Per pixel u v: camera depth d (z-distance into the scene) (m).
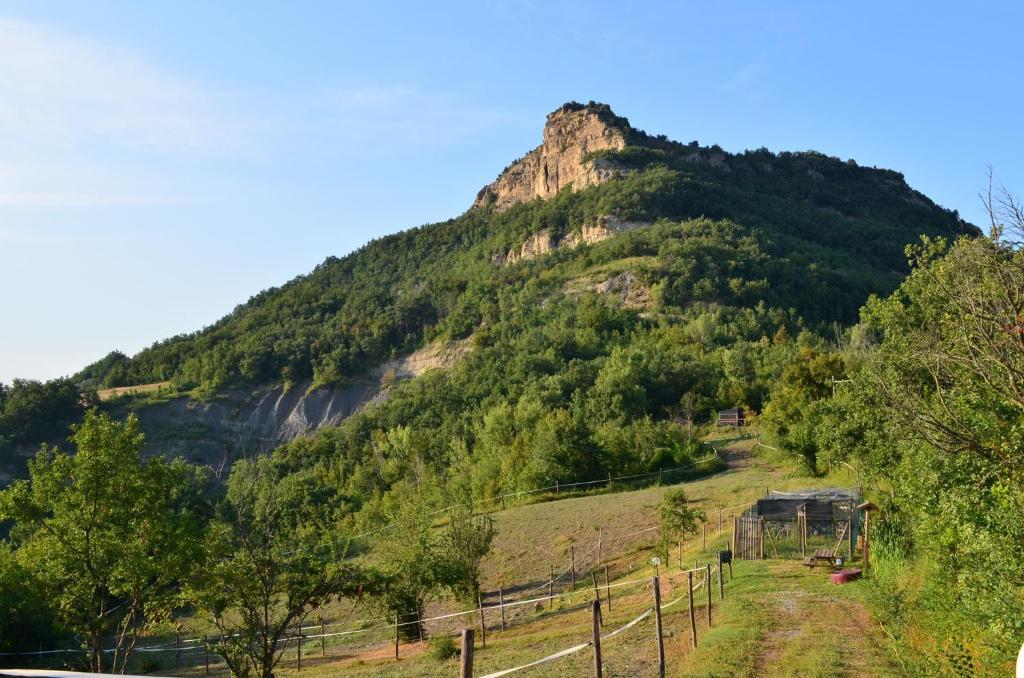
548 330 154.12
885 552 23.88
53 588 23.28
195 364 187.62
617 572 39.28
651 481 65.56
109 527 23.03
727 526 42.44
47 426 141.12
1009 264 11.97
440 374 152.50
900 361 19.64
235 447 156.62
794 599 22.81
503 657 23.95
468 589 37.16
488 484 73.38
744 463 67.88
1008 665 10.71
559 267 195.88
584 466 68.12
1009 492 11.91
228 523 20.75
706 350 125.25
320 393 174.25
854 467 36.09
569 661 19.64
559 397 105.25
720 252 171.00
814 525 32.72
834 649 15.96
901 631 15.68
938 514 14.58
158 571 22.31
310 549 21.56
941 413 13.86
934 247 22.12
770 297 152.38
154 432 156.25
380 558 35.72
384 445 104.25
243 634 20.03
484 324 181.50
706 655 16.34
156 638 43.19
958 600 13.31
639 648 19.83
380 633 37.31
